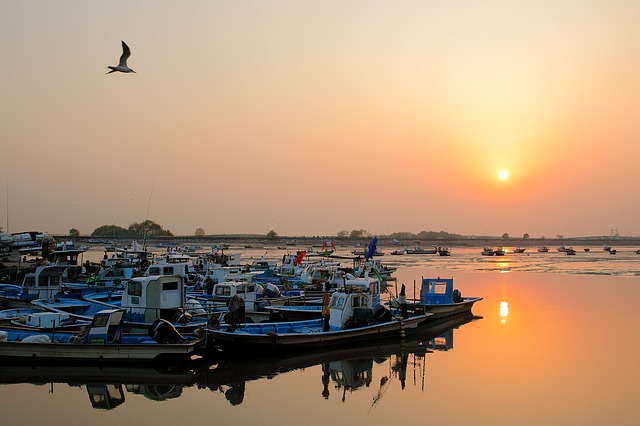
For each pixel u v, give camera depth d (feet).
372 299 111.34
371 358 97.55
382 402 73.46
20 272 169.58
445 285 140.67
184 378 83.56
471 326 130.52
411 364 93.25
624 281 254.88
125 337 88.33
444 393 77.25
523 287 226.38
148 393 76.07
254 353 93.76
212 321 96.68
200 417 67.31
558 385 80.94
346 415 68.54
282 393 76.95
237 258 262.47
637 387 79.77
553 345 108.37
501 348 105.81
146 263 208.64
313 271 187.83
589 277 279.28
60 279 130.52
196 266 223.71
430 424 65.62
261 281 185.06
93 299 129.18
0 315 107.04
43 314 96.84
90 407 69.97
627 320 138.92
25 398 72.64
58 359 81.97
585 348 105.40
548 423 65.98
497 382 82.69
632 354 100.32
